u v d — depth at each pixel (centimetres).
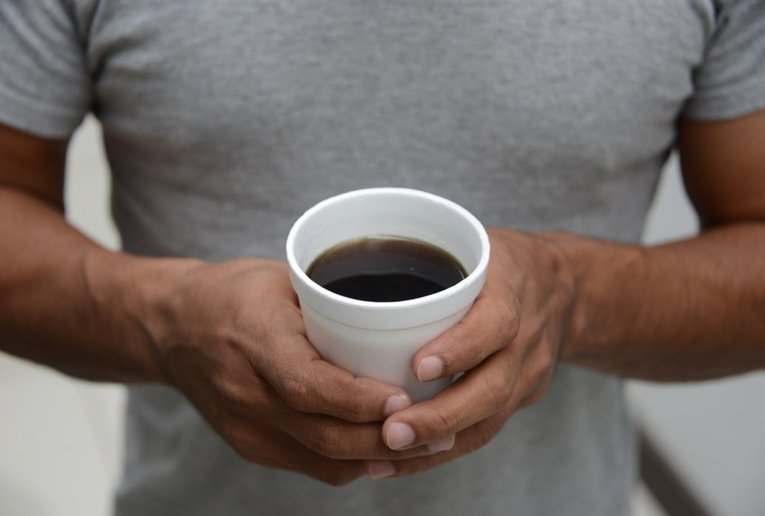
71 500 141
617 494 79
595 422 75
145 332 63
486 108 62
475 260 52
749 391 126
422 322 49
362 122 63
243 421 59
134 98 64
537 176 65
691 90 66
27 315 66
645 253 67
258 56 61
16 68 63
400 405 51
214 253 67
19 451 148
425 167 64
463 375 53
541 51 62
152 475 76
